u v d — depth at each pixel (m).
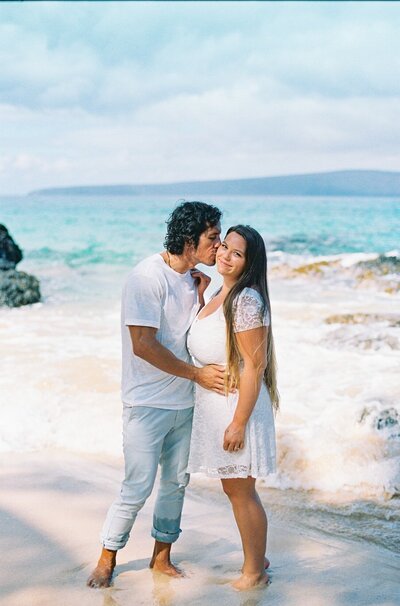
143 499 3.45
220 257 3.35
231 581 3.52
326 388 6.69
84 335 9.40
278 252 17.11
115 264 18.91
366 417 5.46
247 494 3.43
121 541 3.48
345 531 4.19
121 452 5.50
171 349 3.47
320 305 11.11
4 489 4.71
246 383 3.28
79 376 7.18
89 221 33.94
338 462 4.95
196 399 3.44
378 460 4.96
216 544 3.94
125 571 3.62
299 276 13.97
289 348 8.30
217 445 3.36
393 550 3.94
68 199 62.66
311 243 19.25
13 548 3.84
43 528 4.09
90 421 5.87
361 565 3.72
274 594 3.39
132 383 3.46
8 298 11.94
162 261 3.46
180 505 3.59
